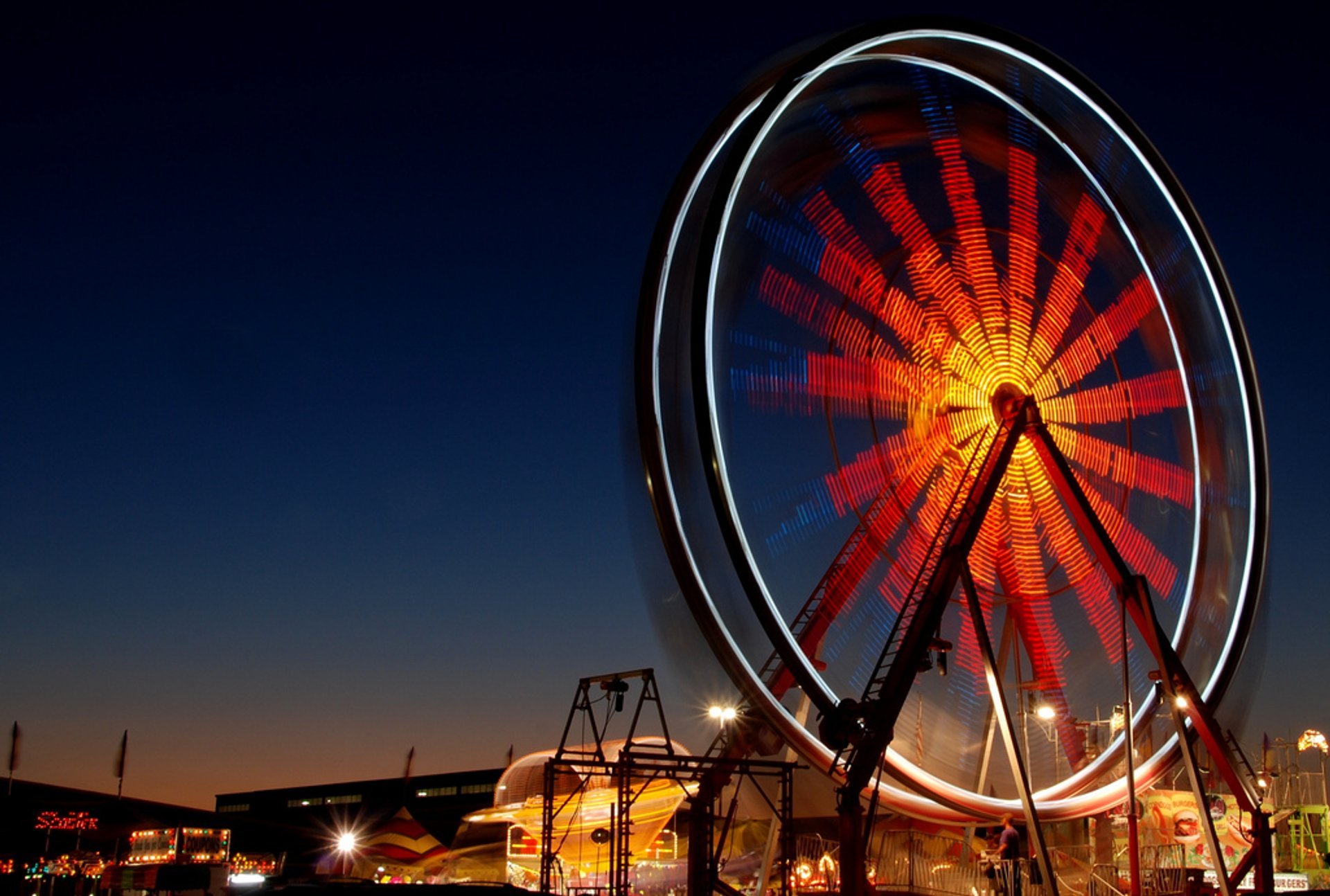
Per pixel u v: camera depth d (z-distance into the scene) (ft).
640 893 110.93
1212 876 108.27
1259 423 93.66
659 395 75.66
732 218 77.05
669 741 92.68
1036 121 95.45
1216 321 96.02
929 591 79.56
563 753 93.04
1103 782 89.30
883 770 76.28
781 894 82.79
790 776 85.46
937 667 78.43
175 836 130.72
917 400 87.04
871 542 82.23
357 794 286.87
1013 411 89.20
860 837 72.59
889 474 84.17
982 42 89.86
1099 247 98.27
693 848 84.48
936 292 89.51
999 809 81.87
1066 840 113.19
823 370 82.23
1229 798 111.65
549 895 42.29
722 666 72.64
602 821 120.67
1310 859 126.00
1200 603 93.45
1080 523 87.35
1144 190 99.04
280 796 299.99
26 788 253.03
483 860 151.94
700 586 72.18
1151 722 90.79
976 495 85.35
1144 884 91.86
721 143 81.25
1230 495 94.27
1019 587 89.30
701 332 72.74
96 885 145.59
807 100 81.20
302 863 227.40
